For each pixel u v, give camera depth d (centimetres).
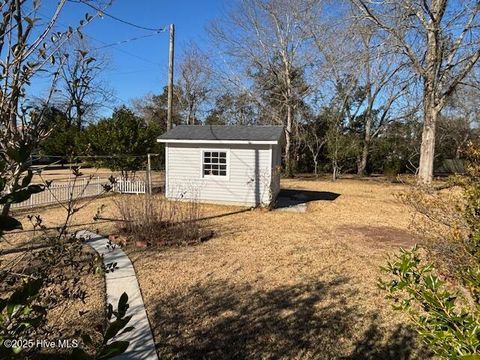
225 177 1285
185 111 4000
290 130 2516
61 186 1236
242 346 361
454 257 386
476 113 2492
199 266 595
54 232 758
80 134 1617
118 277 530
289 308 446
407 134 2719
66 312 406
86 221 900
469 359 125
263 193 1248
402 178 993
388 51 1518
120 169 1523
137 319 407
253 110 2981
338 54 1642
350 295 488
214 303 455
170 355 343
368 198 1505
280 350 356
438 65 1507
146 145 1558
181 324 402
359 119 2802
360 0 1434
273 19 2406
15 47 154
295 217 1081
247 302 461
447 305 170
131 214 818
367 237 834
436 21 1414
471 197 362
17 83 156
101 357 116
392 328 400
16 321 128
